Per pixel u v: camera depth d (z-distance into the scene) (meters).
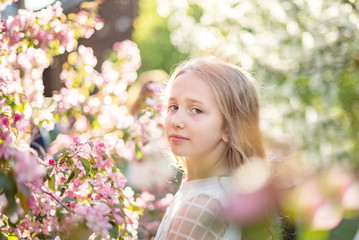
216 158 1.21
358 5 4.12
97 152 1.53
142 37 14.20
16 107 1.59
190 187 1.19
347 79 4.39
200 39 5.00
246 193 0.25
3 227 1.31
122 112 2.31
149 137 2.22
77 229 1.19
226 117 1.20
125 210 1.49
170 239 1.09
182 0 5.77
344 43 4.45
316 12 4.67
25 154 1.02
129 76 2.57
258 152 1.22
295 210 0.24
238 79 1.26
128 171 3.34
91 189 1.47
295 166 0.29
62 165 1.43
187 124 1.18
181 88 1.21
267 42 4.73
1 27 1.76
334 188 0.23
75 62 2.35
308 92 4.45
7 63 1.72
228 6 4.97
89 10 2.25
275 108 4.44
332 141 4.09
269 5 4.85
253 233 0.25
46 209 1.29
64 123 2.32
